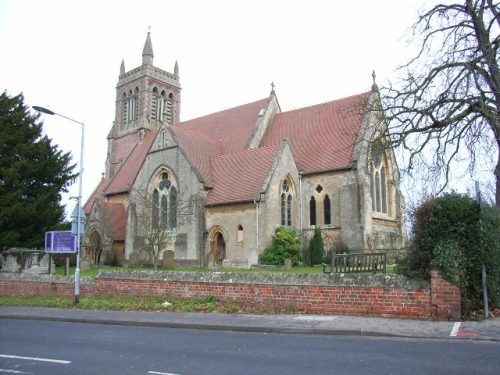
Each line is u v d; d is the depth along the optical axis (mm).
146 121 61062
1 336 13969
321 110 43969
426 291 14750
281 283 17094
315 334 13562
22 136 34594
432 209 15398
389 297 15234
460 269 14578
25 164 33188
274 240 34594
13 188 32875
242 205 36062
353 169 37031
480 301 15039
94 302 20281
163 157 41344
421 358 10086
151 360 10328
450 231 15031
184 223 38469
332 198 38125
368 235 36500
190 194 38656
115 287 21297
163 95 64188
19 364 10070
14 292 24906
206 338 13164
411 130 22141
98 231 44281
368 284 15625
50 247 23984
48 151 36219
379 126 24938
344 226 36969
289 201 38625
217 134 48188
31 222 33625
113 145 64125
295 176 38938
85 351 11445
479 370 8984
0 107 34250
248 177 37500
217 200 37406
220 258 37938
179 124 55250
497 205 19312
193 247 37469
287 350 11242
